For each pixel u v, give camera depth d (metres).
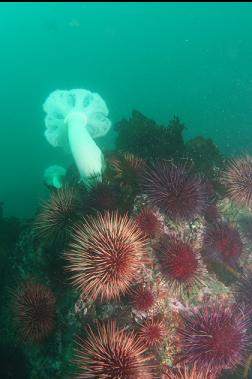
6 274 0.82
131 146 1.09
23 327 0.62
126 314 0.62
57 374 0.64
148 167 0.73
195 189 0.68
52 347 0.66
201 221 0.75
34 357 0.69
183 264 0.61
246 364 0.61
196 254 0.68
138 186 0.73
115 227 0.58
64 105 1.23
